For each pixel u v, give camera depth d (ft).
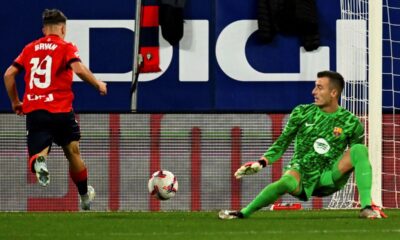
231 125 116.37
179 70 116.47
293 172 85.05
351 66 115.96
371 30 107.86
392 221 83.71
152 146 116.06
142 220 86.53
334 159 85.92
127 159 115.85
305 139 86.07
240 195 115.55
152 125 116.26
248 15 116.57
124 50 116.98
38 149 89.76
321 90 85.71
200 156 115.85
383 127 115.96
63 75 90.48
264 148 116.16
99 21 116.98
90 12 116.98
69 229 77.30
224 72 116.37
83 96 116.67
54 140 92.84
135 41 115.85
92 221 85.46
